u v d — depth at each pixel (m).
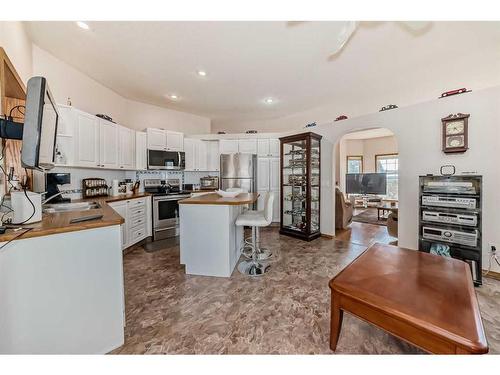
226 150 5.02
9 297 1.07
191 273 2.53
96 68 3.05
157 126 4.67
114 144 3.51
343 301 1.31
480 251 2.26
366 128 3.55
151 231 3.85
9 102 1.92
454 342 0.90
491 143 2.41
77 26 2.19
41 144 1.23
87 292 1.29
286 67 3.03
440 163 2.77
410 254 1.79
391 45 2.55
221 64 2.93
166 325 1.64
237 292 2.12
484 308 1.84
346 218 4.93
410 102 3.94
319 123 4.97
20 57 2.08
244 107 4.75
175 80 3.42
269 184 4.96
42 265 1.15
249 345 1.44
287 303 1.93
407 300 1.15
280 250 3.37
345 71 3.15
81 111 2.87
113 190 3.48
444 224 2.48
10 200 1.24
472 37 2.41
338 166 7.97
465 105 2.57
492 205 2.41
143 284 2.29
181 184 5.01
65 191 2.86
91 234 1.30
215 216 2.46
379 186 7.39
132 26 2.18
